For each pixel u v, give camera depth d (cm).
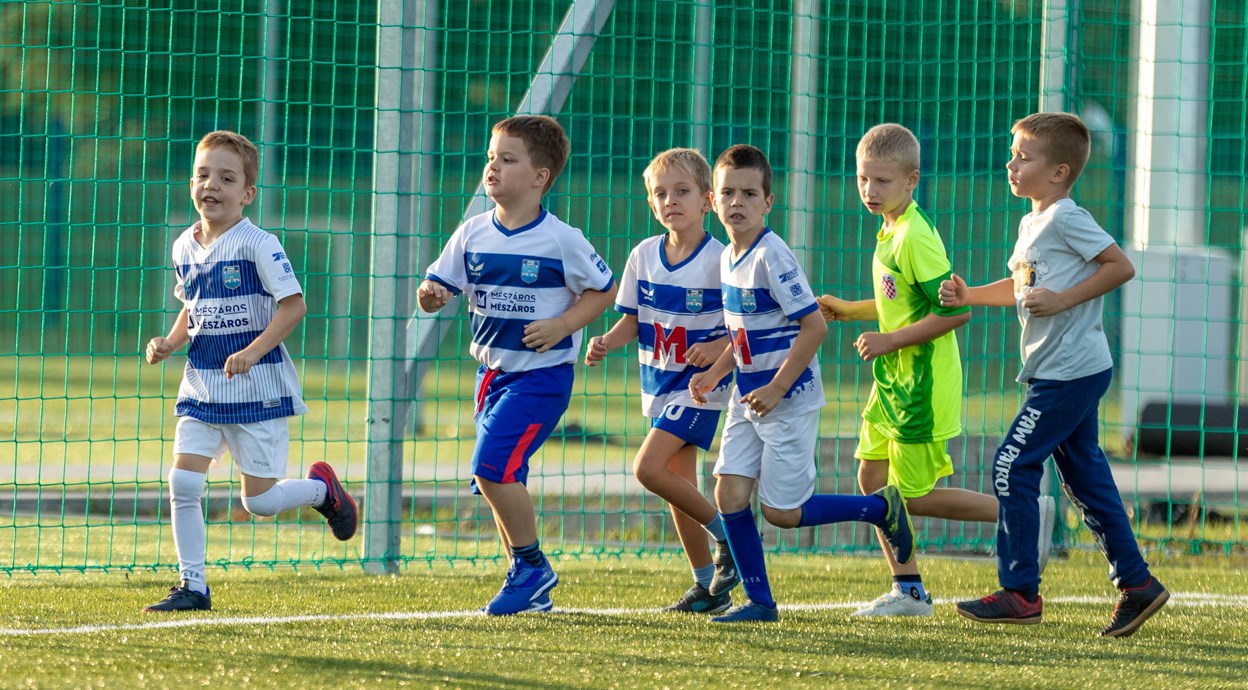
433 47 1847
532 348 1216
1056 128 1154
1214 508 2138
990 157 1880
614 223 4334
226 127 4175
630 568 1588
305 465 2723
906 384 1266
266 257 1218
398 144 1572
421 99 1581
